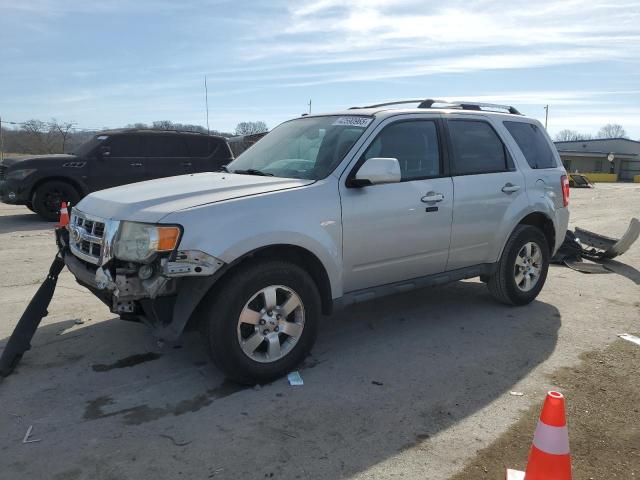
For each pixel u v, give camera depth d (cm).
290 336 394
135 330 484
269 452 301
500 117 559
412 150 466
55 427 325
